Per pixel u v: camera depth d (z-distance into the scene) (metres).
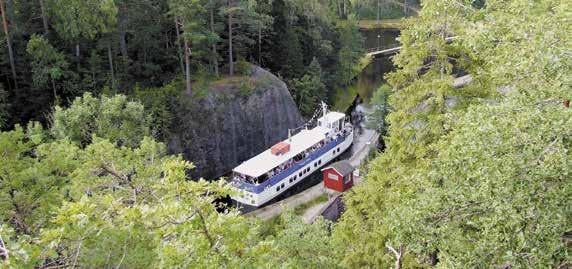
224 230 9.52
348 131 49.38
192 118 42.88
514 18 12.26
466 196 9.29
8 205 16.47
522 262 8.09
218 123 44.47
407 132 17.69
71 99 39.94
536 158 8.31
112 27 39.91
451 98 18.17
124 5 41.28
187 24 40.47
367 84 69.25
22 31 40.88
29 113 39.19
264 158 40.59
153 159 21.88
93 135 21.92
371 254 18.97
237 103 46.03
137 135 31.38
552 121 8.31
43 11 40.84
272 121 49.12
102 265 10.20
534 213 8.21
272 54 55.12
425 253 10.24
